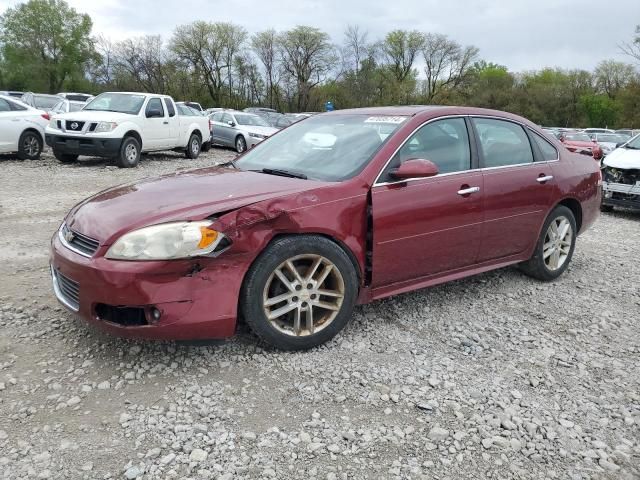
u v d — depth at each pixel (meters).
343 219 3.62
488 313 4.52
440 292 4.94
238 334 3.80
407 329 4.10
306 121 4.95
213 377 3.28
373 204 3.76
